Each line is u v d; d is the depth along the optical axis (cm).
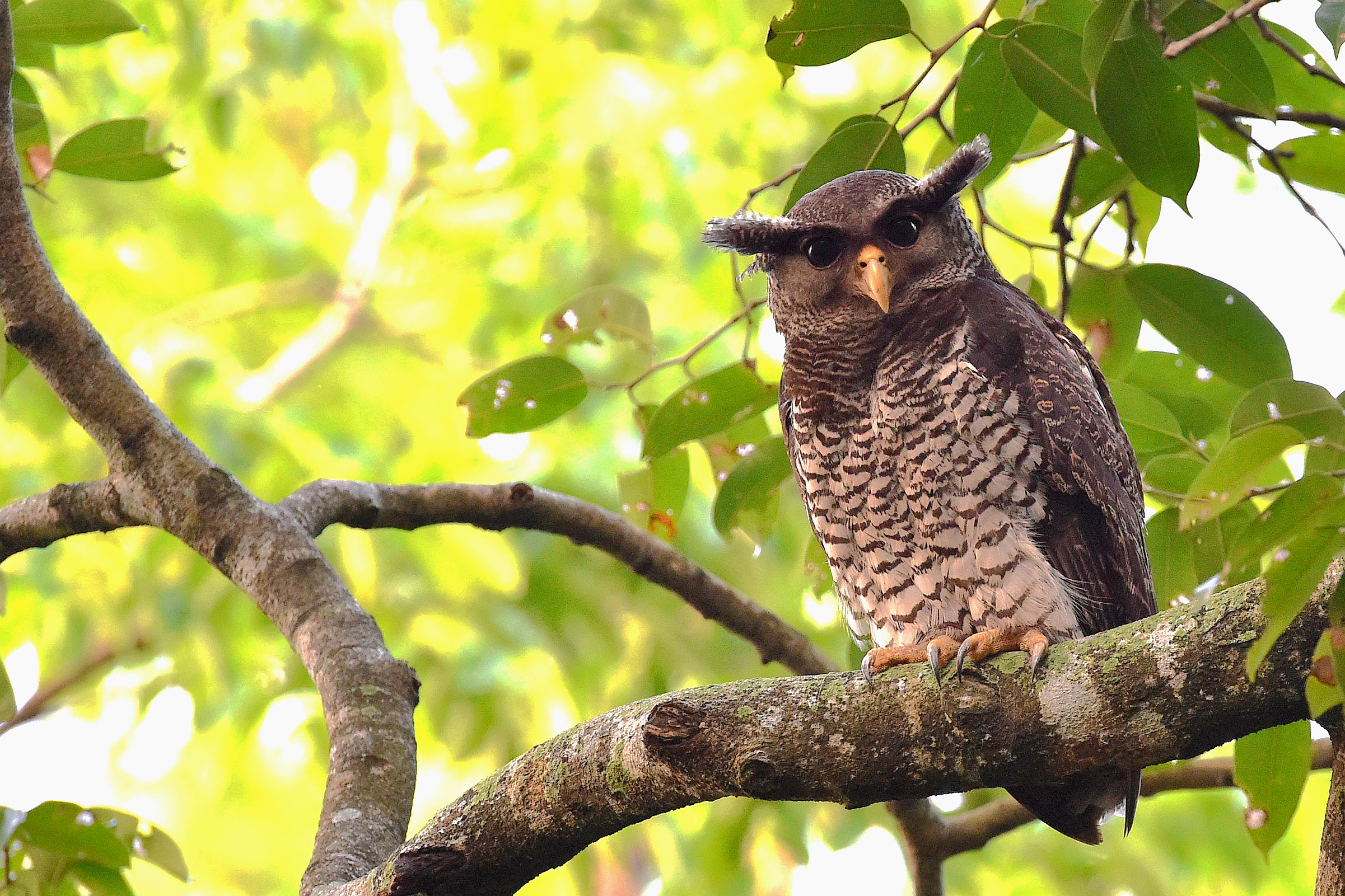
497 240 2030
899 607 803
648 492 935
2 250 763
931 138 1922
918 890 993
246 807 2345
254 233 2108
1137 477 821
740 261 1670
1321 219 697
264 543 789
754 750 525
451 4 1950
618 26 1934
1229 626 477
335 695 734
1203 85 694
